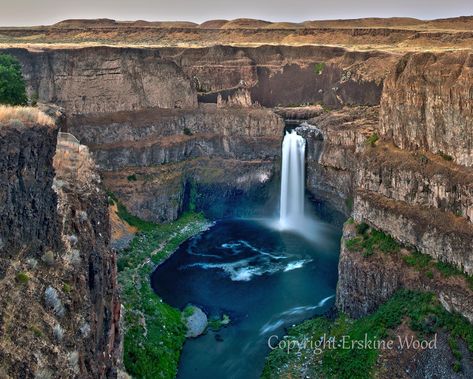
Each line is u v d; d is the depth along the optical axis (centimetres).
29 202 2466
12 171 2336
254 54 13150
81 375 2252
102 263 3344
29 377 1905
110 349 3403
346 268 6331
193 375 5397
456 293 5069
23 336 2027
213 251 8538
